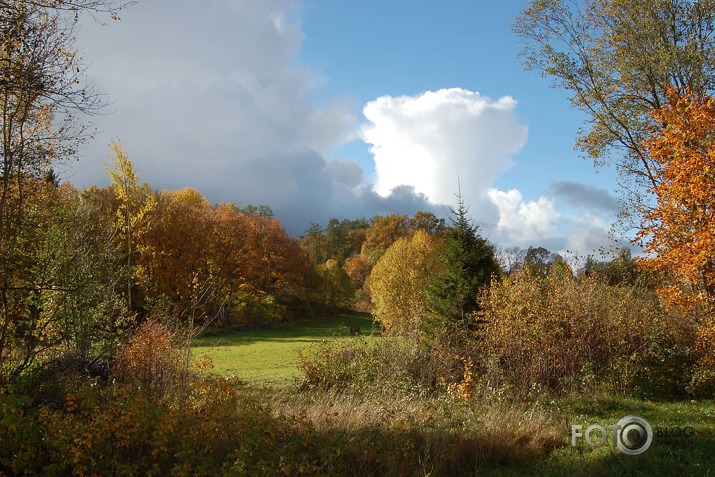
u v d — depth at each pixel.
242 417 7.11
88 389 7.12
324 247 91.56
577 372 13.56
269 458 6.22
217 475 5.85
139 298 21.33
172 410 7.04
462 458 7.30
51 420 6.29
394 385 12.40
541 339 13.76
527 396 12.05
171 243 40.53
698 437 8.45
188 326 11.41
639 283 16.41
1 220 8.97
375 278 38.78
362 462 6.66
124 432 6.31
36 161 9.22
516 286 14.98
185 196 56.88
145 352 9.86
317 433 7.25
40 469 6.07
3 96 8.64
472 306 18.89
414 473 6.57
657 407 11.48
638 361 13.31
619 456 7.50
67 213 13.04
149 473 5.89
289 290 55.91
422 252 36.78
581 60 21.47
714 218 12.35
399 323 16.50
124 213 25.91
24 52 8.01
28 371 9.20
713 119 12.77
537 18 21.23
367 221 103.12
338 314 66.81
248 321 48.41
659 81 19.69
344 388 13.62
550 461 7.40
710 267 13.16
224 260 46.06
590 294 14.62
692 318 14.19
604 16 20.66
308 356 15.83
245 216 55.97
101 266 12.93
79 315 11.17
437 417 8.64
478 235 20.45
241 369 22.78
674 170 13.32
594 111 21.47
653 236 14.02
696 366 13.30
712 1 18.44
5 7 7.62
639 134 20.28
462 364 13.85
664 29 19.36
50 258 10.96
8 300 9.79
